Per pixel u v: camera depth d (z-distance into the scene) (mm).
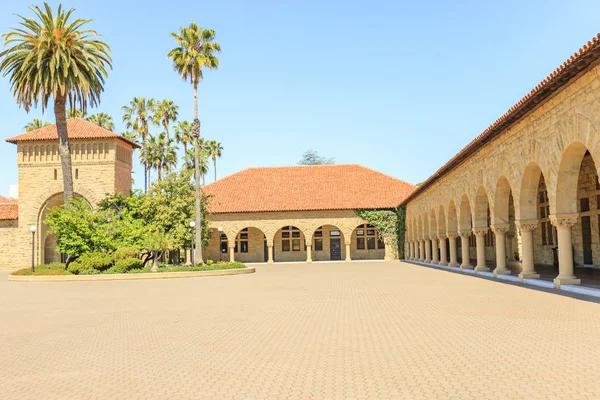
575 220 14641
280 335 9227
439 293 15430
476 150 22516
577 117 12867
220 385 6086
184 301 15555
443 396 5363
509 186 20125
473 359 6926
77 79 32750
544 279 17562
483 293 14930
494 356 7043
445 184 29812
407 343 8133
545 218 27000
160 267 31328
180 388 6012
